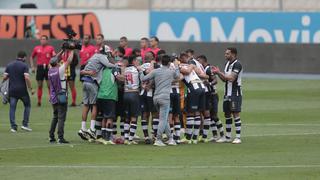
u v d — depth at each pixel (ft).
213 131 154.40
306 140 153.38
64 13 342.85
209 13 339.77
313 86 269.23
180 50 302.25
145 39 187.83
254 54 304.30
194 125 151.02
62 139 148.77
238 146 145.38
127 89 148.05
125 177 111.34
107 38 347.36
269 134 163.22
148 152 136.98
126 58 148.97
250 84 273.95
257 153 135.74
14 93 166.71
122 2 349.00
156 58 148.25
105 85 148.05
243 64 305.12
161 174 114.01
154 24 345.72
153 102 148.05
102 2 350.02
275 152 136.77
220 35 339.57
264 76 300.20
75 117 192.65
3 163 124.16
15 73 166.81
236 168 119.55
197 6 349.41
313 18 333.62
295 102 225.97
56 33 341.21
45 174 113.91
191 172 115.85
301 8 342.44
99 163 124.26
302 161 126.52
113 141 149.18
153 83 148.87
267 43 303.48
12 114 166.71
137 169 118.42
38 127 174.09
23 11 341.21
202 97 150.82
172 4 350.43
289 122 184.34
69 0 353.72
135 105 148.05
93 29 346.54
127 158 129.70
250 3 345.31
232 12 338.13
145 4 349.20
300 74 302.66
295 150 139.33
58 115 148.77
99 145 146.30
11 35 341.62
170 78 146.10
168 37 344.49
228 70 151.12
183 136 159.74
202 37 341.00
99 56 148.87
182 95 159.53
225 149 141.18
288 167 120.47
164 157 130.93
